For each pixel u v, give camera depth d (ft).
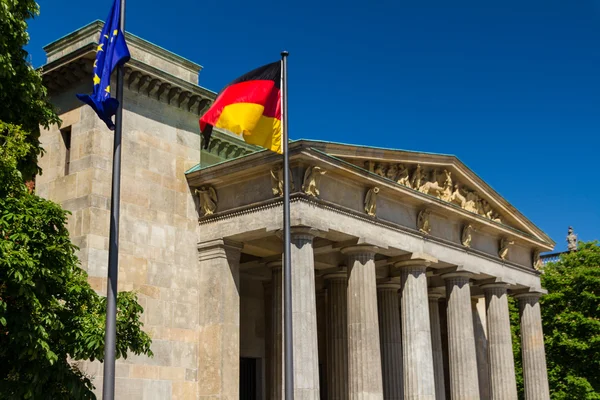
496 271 208.64
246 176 159.63
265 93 117.91
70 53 154.61
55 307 99.25
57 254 95.40
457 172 193.88
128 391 144.77
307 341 142.72
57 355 97.40
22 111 108.88
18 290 90.22
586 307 255.70
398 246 170.50
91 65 154.51
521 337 226.38
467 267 194.80
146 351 111.45
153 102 164.96
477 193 204.95
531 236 223.92
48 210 96.73
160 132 164.96
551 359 256.73
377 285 199.41
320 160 149.38
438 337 220.84
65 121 158.10
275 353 172.65
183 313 159.12
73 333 99.71
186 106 172.24
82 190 150.20
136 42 165.37
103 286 145.89
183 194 166.20
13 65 106.01
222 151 189.16
